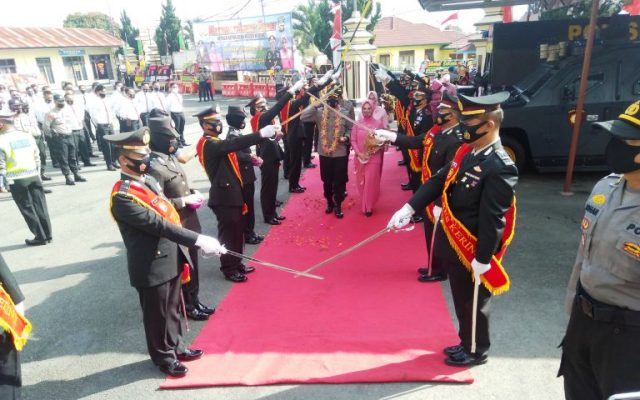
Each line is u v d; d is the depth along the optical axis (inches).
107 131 418.3
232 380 125.9
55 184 377.1
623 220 77.1
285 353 136.3
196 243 118.4
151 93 503.8
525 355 132.1
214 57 1107.9
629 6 345.4
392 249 208.1
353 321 152.0
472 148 117.6
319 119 248.1
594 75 283.1
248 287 180.4
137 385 128.8
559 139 289.1
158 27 1598.2
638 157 72.7
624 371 79.0
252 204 221.9
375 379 122.9
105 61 1501.0
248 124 574.2
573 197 266.1
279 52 1021.2
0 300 95.0
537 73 331.6
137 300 180.4
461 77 627.5
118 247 238.2
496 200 107.4
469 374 123.3
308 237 228.7
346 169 247.1
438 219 136.0
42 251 237.8
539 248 202.7
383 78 344.2
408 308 158.6
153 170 143.8
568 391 93.9
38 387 130.6
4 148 227.6
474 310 116.3
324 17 992.9
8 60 1221.1
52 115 359.6
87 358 143.4
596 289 81.8
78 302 180.5
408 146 191.5
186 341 146.5
